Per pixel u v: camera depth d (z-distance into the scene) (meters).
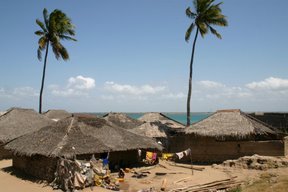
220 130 34.97
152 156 31.41
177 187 24.52
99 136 30.48
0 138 37.34
